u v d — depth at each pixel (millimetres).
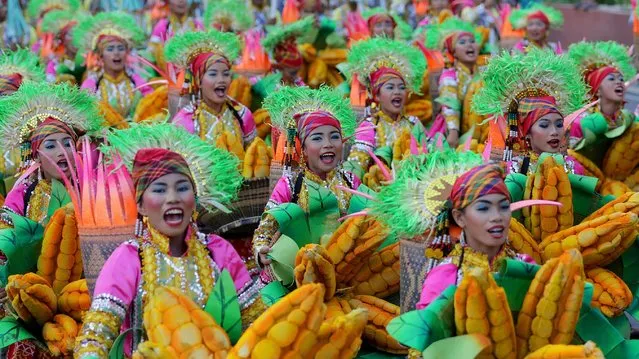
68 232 5426
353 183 6270
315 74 11398
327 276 5332
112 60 10086
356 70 8406
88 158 5094
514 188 5648
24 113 6246
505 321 4234
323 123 6062
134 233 4812
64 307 5309
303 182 6000
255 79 9820
